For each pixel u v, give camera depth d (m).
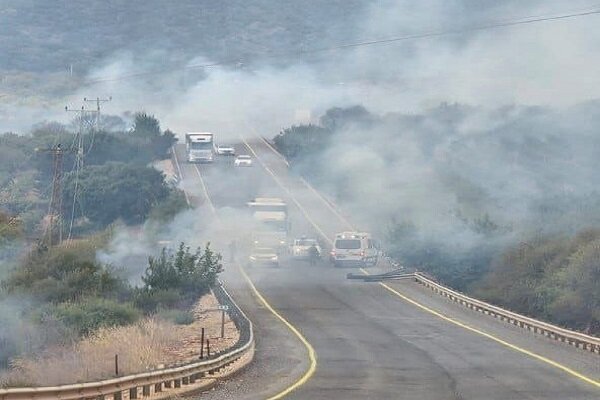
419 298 151.00
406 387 75.69
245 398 69.00
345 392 72.50
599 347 99.44
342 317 128.88
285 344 104.50
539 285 159.88
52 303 132.38
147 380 66.88
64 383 61.56
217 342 104.81
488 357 96.00
